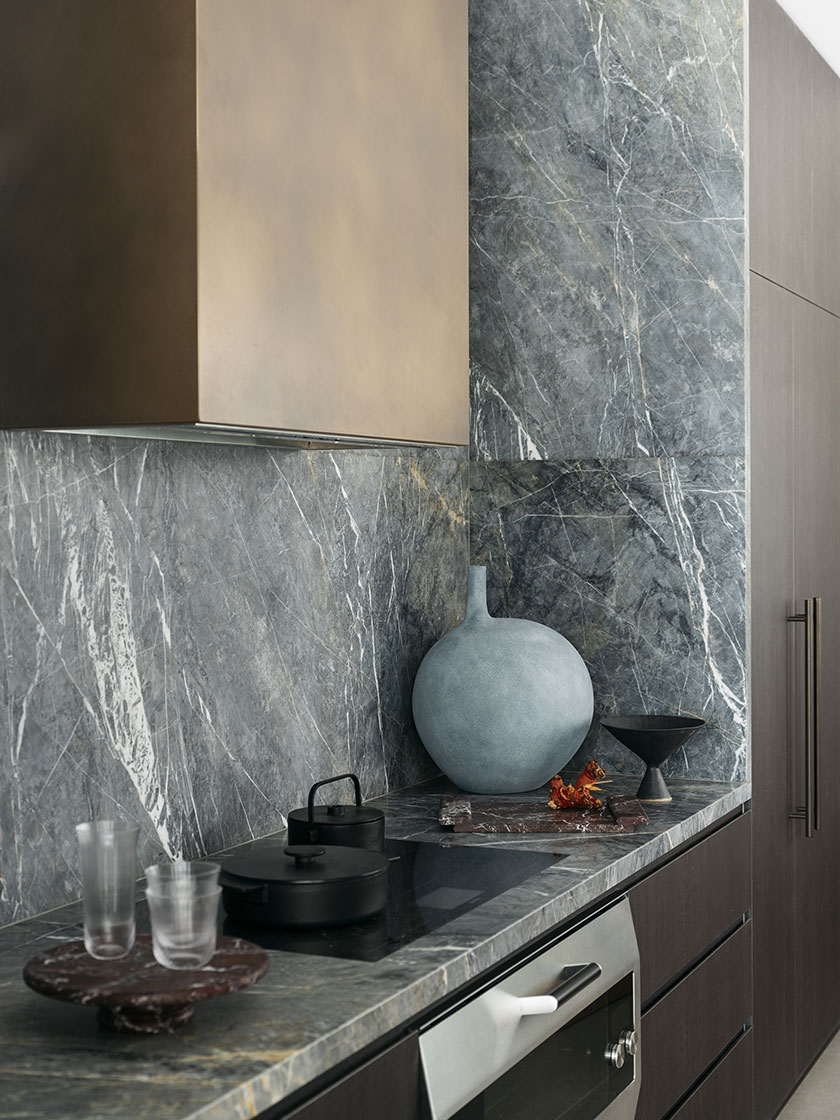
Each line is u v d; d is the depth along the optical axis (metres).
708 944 2.90
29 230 1.88
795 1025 3.60
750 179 3.16
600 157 3.24
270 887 1.91
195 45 1.75
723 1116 3.01
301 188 1.96
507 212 3.34
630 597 3.27
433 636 3.29
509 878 2.25
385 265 2.19
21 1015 1.56
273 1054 1.43
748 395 3.14
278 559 2.64
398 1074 1.67
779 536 3.43
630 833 2.60
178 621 2.34
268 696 2.60
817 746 3.54
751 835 3.20
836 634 4.00
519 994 1.97
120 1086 1.34
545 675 2.95
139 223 1.79
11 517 1.97
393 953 1.81
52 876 2.05
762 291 3.27
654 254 3.19
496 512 3.44
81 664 2.11
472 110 3.37
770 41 3.33
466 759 2.95
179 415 1.77
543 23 3.29
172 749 2.32
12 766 1.97
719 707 3.16
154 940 1.53
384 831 2.44
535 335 3.33
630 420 3.22
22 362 1.89
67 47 1.84
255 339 1.86
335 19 2.04
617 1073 2.35
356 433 2.11
